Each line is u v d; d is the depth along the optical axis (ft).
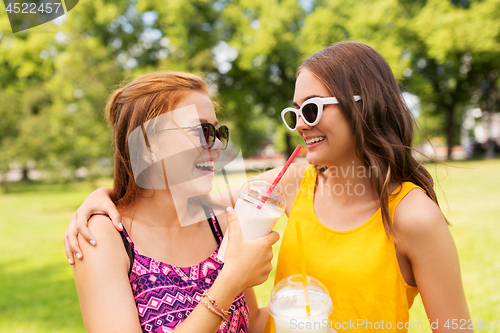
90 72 34.12
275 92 63.57
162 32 55.47
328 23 53.98
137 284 4.22
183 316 4.18
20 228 28.14
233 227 4.17
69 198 46.03
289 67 56.24
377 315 4.33
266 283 14.21
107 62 35.42
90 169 34.96
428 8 57.21
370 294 4.33
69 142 34.30
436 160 5.54
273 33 54.13
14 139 52.90
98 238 4.09
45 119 37.11
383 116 4.49
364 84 4.43
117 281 3.95
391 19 55.83
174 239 4.70
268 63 58.90
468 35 54.90
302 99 4.62
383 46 50.42
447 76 66.59
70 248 4.06
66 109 34.99
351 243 4.57
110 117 5.10
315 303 4.01
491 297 11.86
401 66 49.75
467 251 16.47
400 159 4.50
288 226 5.16
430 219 4.04
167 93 4.56
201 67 51.19
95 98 33.42
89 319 3.79
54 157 35.09
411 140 4.75
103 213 4.42
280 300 4.12
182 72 5.01
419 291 4.30
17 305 13.70
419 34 56.70
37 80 65.98
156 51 55.21
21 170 79.71
